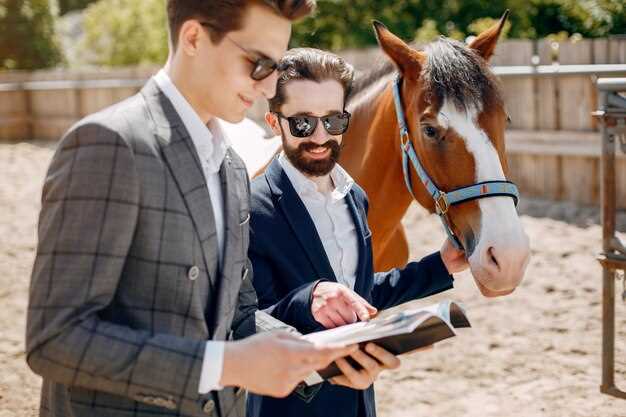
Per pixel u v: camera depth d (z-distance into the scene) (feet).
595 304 15.17
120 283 4.60
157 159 4.58
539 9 35.60
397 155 9.20
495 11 37.40
